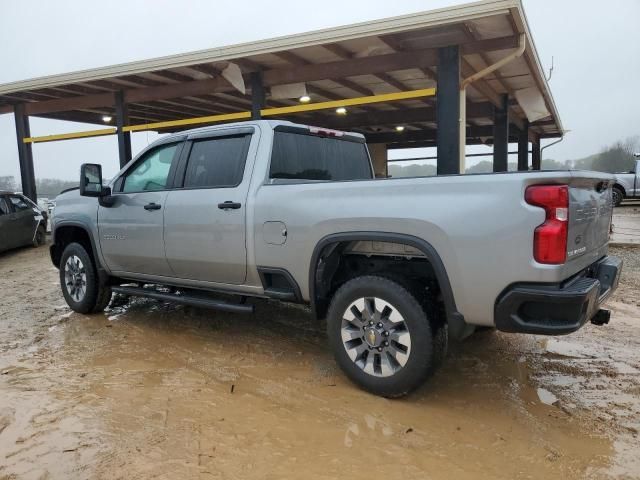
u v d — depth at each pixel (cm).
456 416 303
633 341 427
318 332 466
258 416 304
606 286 330
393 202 311
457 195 290
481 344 425
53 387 350
